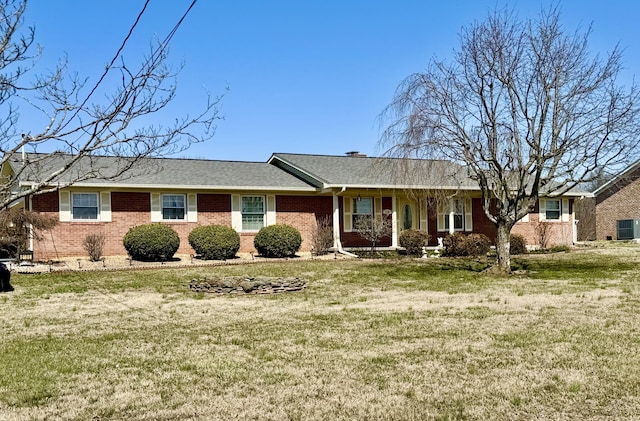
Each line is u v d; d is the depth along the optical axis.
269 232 19.98
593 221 34.06
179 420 4.76
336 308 10.16
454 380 5.70
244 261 18.84
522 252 22.56
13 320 9.31
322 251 21.14
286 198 22.14
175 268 16.89
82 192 18.91
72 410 5.00
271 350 7.05
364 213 23.42
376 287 13.02
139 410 5.00
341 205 23.05
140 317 9.49
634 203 31.58
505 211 15.09
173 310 10.15
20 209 16.97
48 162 18.11
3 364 6.51
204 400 5.24
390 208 23.95
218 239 19.09
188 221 20.48
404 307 10.12
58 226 18.50
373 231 21.23
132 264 17.59
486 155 14.72
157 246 18.27
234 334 8.04
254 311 9.97
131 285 13.54
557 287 12.45
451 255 21.30
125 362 6.57
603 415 4.69
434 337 7.60
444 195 19.08
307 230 22.47
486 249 21.59
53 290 12.77
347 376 5.90
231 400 5.23
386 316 9.23
